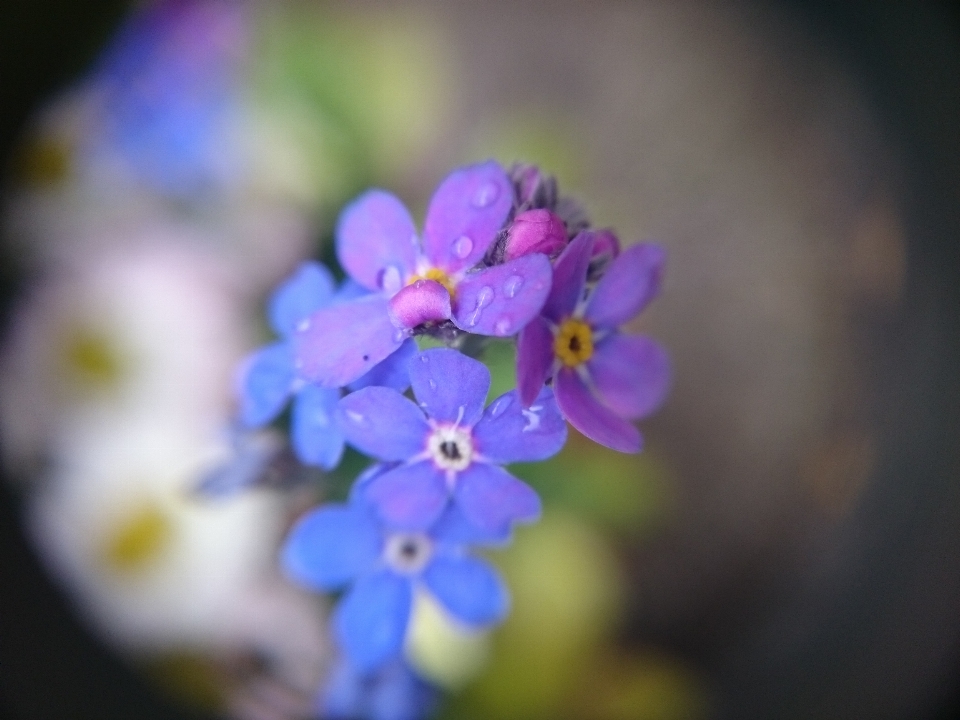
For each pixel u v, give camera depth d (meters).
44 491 0.06
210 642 0.06
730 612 0.06
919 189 0.06
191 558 0.06
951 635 0.05
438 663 0.06
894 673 0.05
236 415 0.05
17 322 0.06
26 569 0.06
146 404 0.06
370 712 0.05
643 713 0.06
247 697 0.05
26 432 0.06
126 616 0.06
